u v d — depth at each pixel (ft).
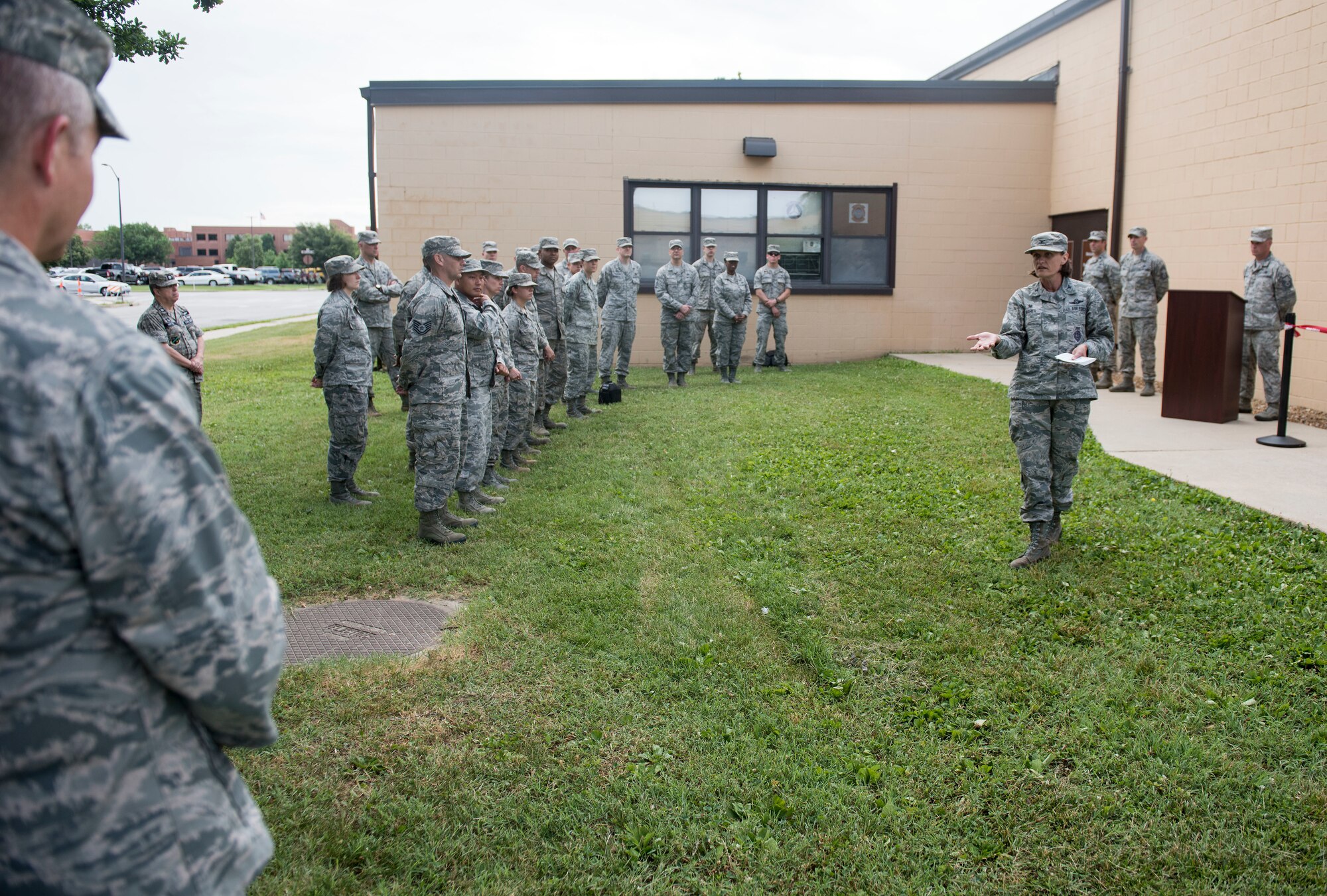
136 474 3.86
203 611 4.03
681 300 42.06
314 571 17.16
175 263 384.06
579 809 10.03
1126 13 43.60
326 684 12.61
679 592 16.33
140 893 4.02
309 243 393.91
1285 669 13.24
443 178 48.21
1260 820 9.94
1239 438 28.22
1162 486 22.68
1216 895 8.83
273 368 50.60
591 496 22.75
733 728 11.78
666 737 11.51
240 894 4.44
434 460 18.94
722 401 37.45
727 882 9.00
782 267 51.44
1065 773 10.99
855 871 9.23
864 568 17.62
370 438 30.66
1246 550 17.98
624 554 18.34
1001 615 15.44
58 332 3.84
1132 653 13.92
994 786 10.63
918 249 51.88
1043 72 52.49
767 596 16.15
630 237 49.78
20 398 3.71
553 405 36.29
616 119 48.85
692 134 49.52
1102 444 27.53
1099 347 17.20
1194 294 30.71
